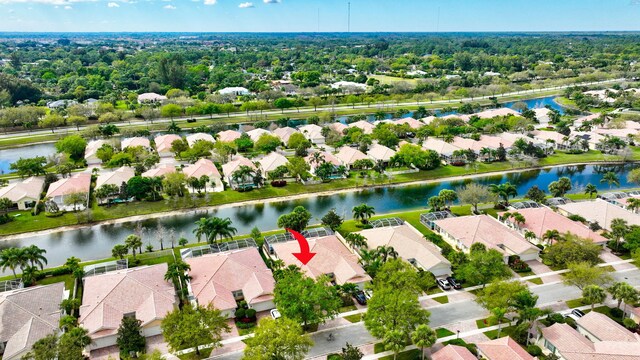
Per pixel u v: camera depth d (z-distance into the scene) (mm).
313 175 172750
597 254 102812
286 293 82688
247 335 83688
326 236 116062
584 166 191625
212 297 89312
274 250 109438
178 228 130875
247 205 147250
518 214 124562
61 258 113312
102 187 143625
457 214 137750
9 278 104000
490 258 95750
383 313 77062
